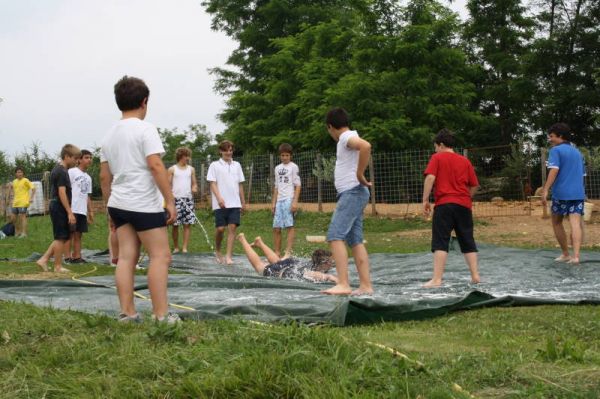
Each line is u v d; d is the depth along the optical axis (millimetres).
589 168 24078
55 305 6383
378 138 24047
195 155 55062
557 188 9688
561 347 4203
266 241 16031
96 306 6289
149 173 5172
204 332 4340
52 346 4188
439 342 4578
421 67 26578
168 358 3777
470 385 3385
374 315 5531
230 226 11539
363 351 3771
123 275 5277
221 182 11500
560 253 10891
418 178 23109
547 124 32812
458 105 27062
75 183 11781
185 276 8781
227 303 6250
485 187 28641
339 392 3104
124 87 5301
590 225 17453
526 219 19531
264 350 3727
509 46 36625
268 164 26328
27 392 3428
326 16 39656
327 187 25359
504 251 11242
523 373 3557
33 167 35781
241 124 36438
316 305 5883
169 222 5238
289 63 34188
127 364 3752
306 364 3471
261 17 42156
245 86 42188
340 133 7129
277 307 5766
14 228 19688
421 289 7562
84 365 3818
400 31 26891
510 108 36250
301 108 31219
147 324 4758
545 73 32750
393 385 3234
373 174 22516
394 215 22141
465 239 8016
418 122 26172
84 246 16641
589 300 6270
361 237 7211
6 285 7785
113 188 5215
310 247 14641
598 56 31750
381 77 26219
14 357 4027
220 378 3355
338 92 25938
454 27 27250
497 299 6168
